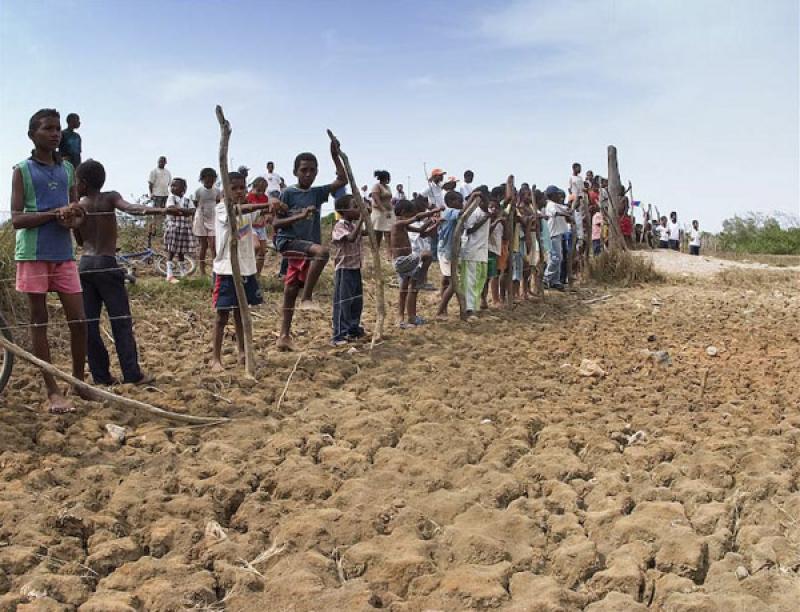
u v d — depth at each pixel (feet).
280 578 11.04
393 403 19.26
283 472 14.70
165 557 11.87
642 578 11.22
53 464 14.55
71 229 17.66
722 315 36.42
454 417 18.67
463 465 15.76
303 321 29.91
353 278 25.57
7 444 15.30
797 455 16.28
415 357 24.13
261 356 23.29
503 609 10.48
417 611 10.54
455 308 33.88
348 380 21.62
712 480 14.87
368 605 10.37
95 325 19.29
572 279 46.14
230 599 10.65
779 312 37.88
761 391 21.84
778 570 11.62
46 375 17.28
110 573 11.44
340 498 13.73
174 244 36.76
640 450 16.38
